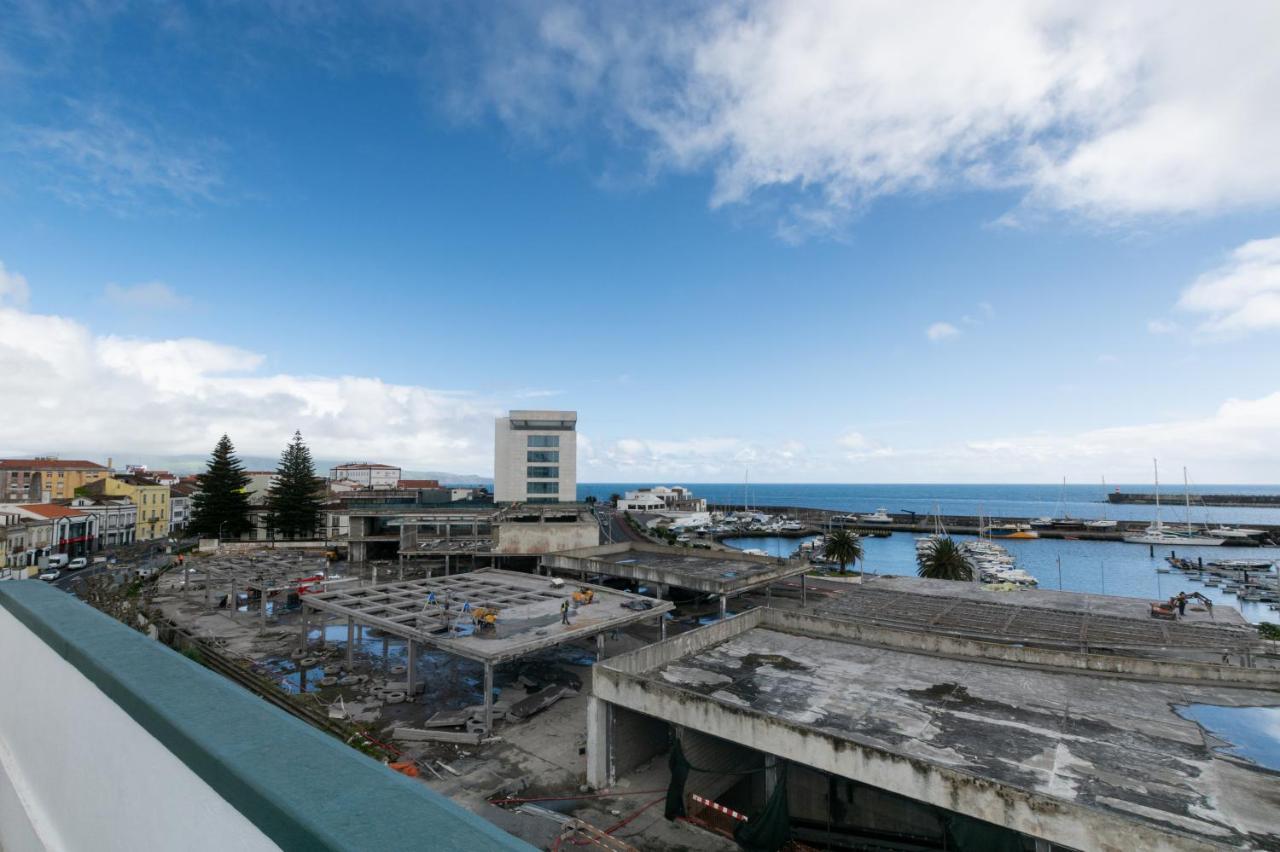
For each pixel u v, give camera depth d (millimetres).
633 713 21688
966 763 15172
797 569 46531
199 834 2320
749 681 20781
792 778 17875
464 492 108000
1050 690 19891
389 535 74250
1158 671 20672
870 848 16688
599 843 17578
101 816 3186
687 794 18922
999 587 40094
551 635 27281
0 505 74062
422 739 24188
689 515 141000
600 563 46594
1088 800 13523
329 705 27781
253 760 2143
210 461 81188
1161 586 81375
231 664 33906
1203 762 15141
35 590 5391
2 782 4590
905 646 24203
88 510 86500
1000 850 13484
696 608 47844
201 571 50188
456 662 34094
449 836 1661
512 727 25484
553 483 87375
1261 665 25875
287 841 1754
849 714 18109
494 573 41250
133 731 2857
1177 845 11453
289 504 81812
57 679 3877
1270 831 12398
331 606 31812
